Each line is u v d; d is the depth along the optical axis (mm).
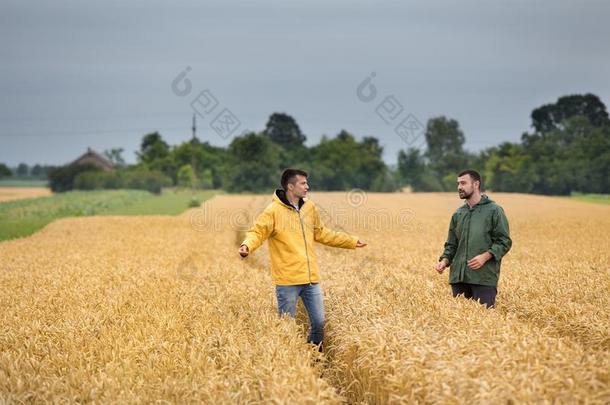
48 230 36938
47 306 10977
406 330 7738
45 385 6719
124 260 18625
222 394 6430
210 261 18531
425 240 26062
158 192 134500
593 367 6121
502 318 8188
